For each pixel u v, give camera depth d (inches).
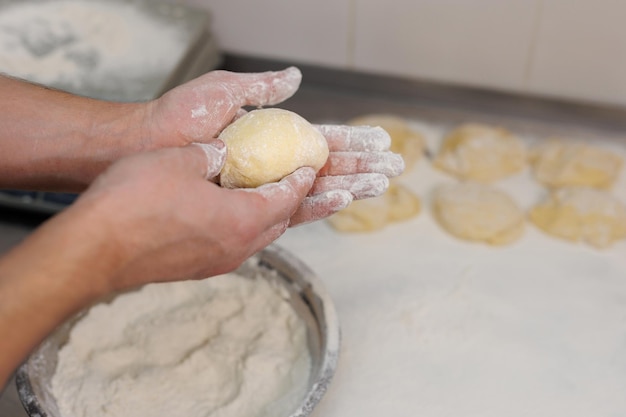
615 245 31.0
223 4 36.1
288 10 35.6
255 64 37.8
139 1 34.4
